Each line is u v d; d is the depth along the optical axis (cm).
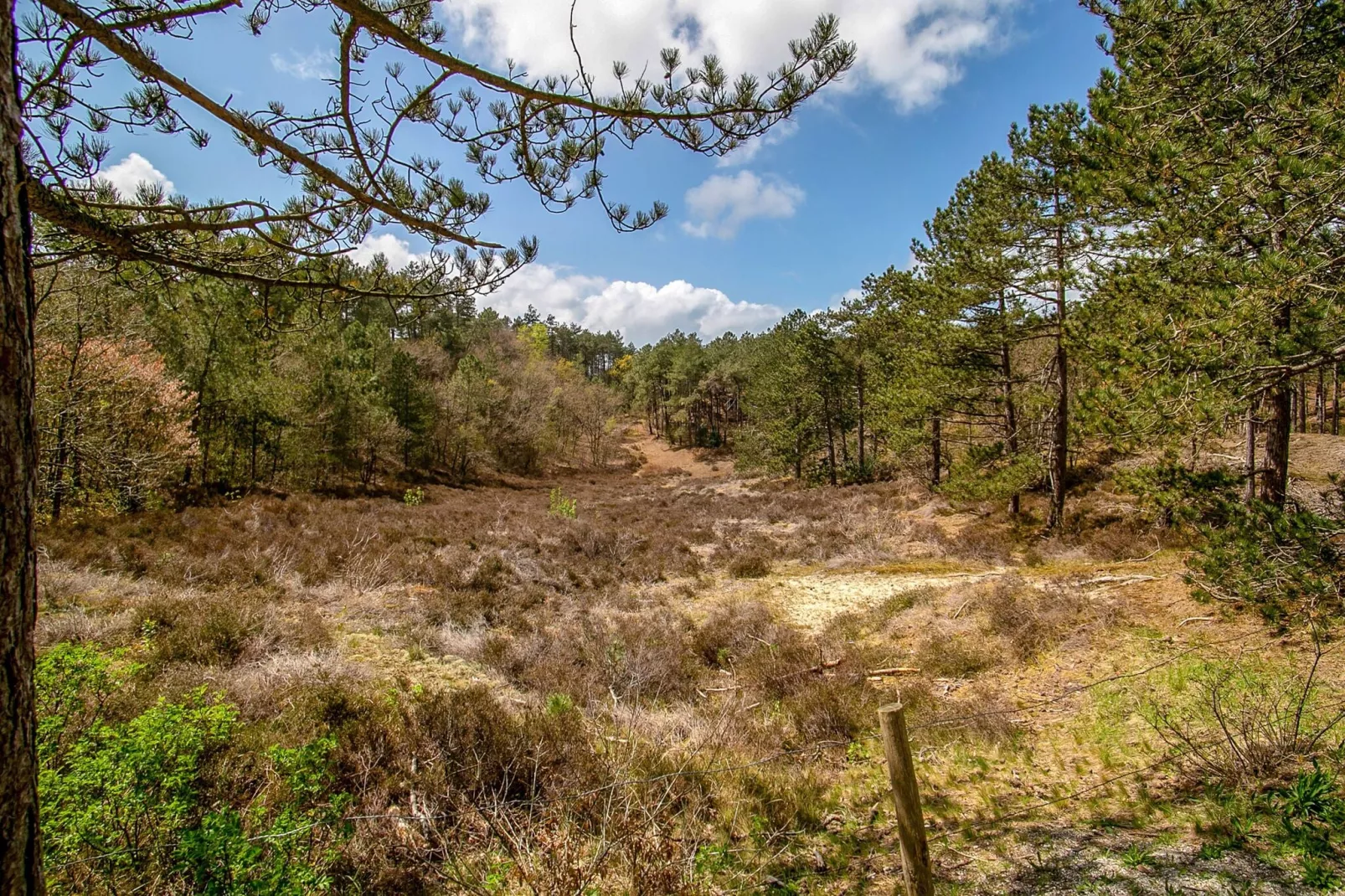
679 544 1585
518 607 959
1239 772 381
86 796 265
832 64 306
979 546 1380
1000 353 1532
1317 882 280
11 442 126
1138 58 614
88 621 648
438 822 391
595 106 307
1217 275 532
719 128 331
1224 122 532
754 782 450
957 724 534
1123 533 1189
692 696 690
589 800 412
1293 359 480
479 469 3934
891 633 847
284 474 2173
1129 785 405
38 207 237
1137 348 581
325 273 376
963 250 1375
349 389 2530
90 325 1111
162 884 263
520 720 527
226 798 338
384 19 237
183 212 304
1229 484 623
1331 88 498
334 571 1041
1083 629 707
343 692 515
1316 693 454
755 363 4297
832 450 3114
